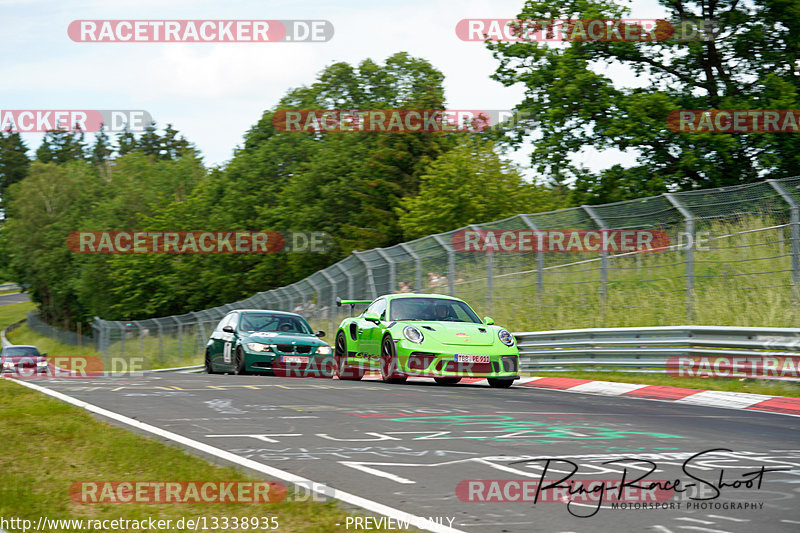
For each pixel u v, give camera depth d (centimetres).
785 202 4397
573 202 8700
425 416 2669
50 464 1834
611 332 4438
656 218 4831
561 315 5275
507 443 2130
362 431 2344
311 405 2988
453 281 5903
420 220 11006
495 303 5653
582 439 2191
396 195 13950
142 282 19300
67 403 3027
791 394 3381
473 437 2227
